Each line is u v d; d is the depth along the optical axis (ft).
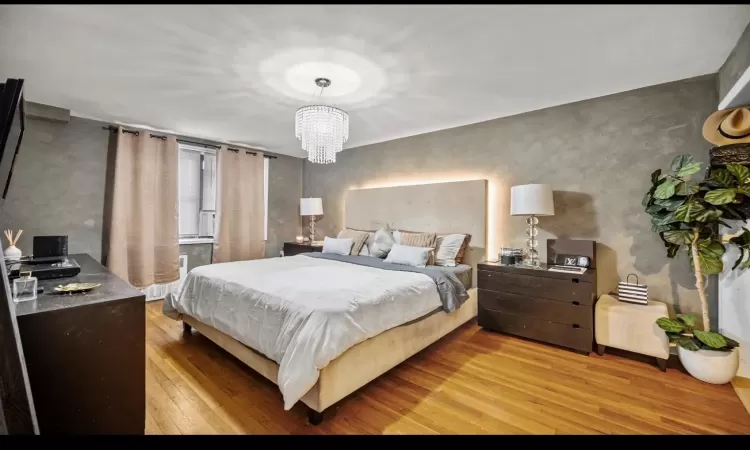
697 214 6.98
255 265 10.45
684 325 7.44
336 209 17.49
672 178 7.62
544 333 9.33
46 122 11.00
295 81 8.45
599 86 8.91
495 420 5.89
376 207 15.07
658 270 8.87
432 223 13.16
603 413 6.09
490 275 10.37
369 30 6.16
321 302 6.38
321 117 9.03
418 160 14.05
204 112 10.94
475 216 11.96
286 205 18.43
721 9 5.55
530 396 6.68
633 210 9.23
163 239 13.57
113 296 4.88
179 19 5.80
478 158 12.30
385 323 6.95
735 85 6.23
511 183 11.52
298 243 17.19
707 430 5.59
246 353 7.20
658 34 6.33
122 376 4.78
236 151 15.92
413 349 8.05
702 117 8.27
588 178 9.94
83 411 4.47
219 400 6.43
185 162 15.01
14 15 5.62
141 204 12.80
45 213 11.06
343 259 11.85
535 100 9.95
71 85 8.75
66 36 6.34
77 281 5.93
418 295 8.17
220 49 6.85
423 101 9.97
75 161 11.62
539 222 10.88
